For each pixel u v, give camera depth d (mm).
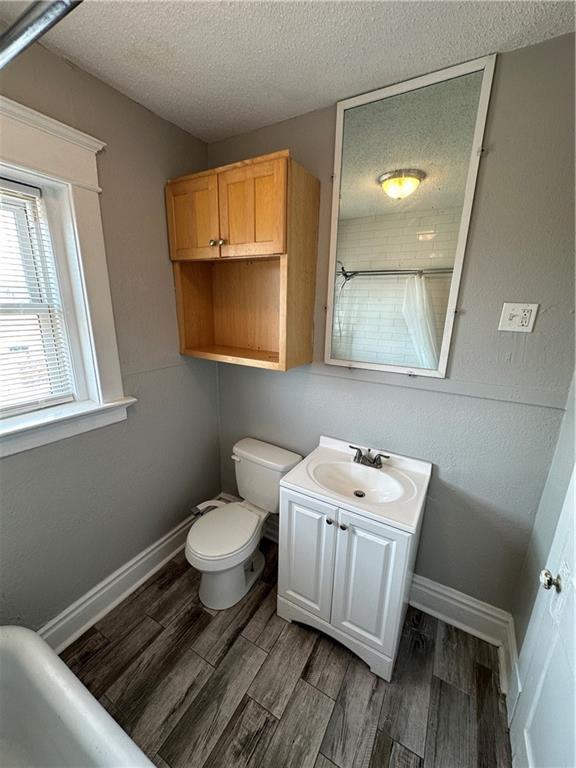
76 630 1482
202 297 1918
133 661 1386
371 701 1263
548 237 1144
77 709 901
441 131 1236
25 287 1252
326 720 1201
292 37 1063
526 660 1124
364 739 1151
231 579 1628
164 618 1579
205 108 1475
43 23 571
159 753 1108
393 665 1338
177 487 1972
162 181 1600
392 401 1548
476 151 1186
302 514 1393
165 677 1330
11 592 1257
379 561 1239
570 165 1078
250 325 1877
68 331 1396
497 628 1489
